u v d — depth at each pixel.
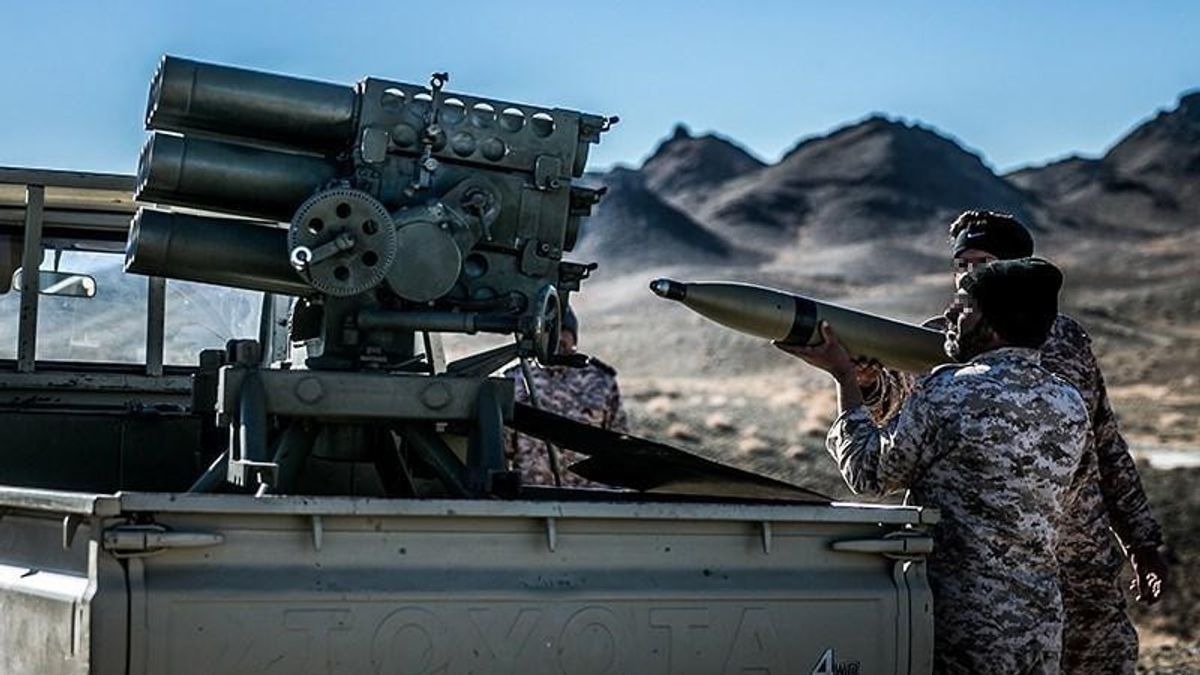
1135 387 45.81
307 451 5.59
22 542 4.76
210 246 5.79
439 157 5.79
